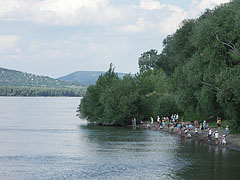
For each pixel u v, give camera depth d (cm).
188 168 4766
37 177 4425
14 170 4791
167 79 14388
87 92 13038
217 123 8175
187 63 7756
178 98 8406
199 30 6612
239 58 5903
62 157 5700
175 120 10550
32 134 9088
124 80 11788
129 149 6425
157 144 7006
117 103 11606
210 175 4375
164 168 4812
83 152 6153
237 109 6819
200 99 7288
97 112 12312
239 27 6006
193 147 6512
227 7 6569
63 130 10169
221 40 6359
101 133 9238
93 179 4316
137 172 4631
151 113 11888
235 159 5284
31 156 5797
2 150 6406
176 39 9094
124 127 11100
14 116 17375
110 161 5338
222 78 6128
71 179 4331
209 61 6806
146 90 12062
